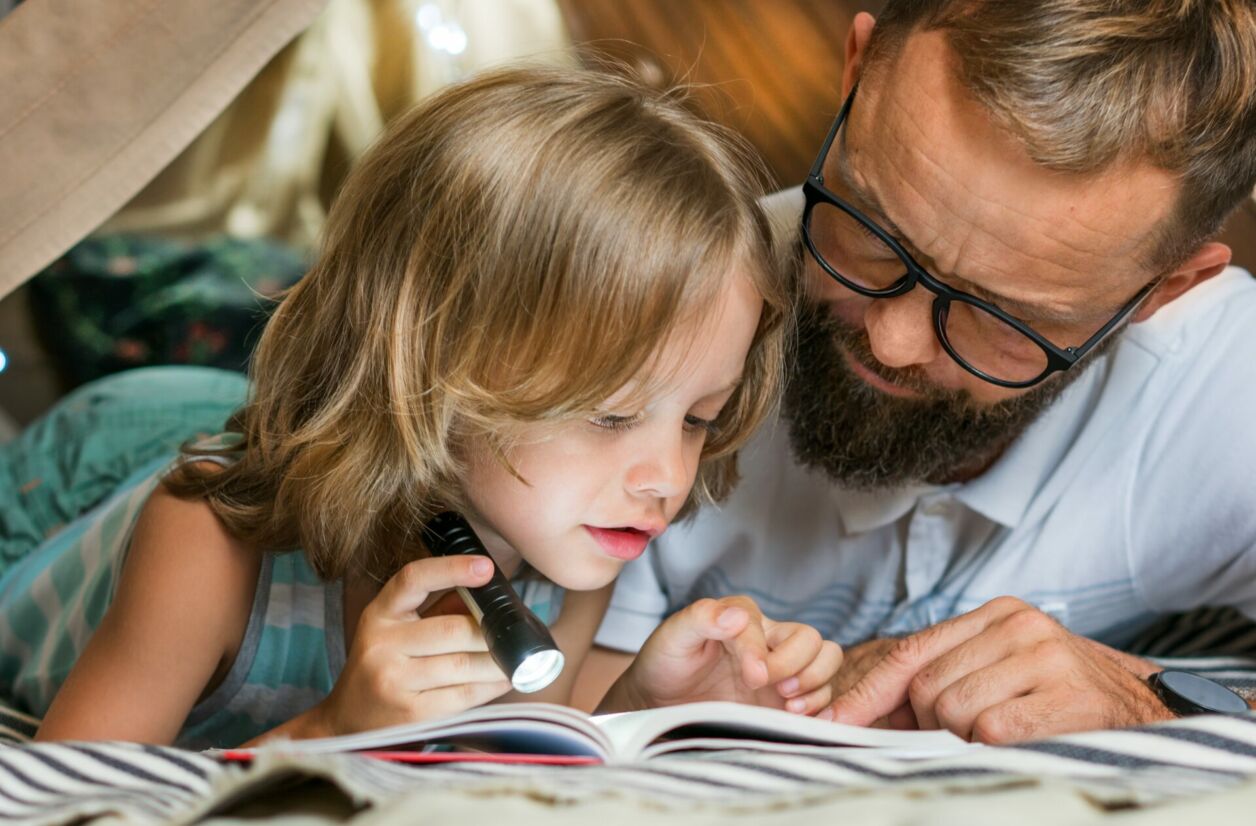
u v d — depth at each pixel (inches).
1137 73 35.9
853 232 41.4
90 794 23.4
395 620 36.2
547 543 39.3
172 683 41.1
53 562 55.2
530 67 43.3
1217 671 50.2
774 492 54.3
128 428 66.6
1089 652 40.1
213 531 42.3
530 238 38.2
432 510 41.5
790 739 31.3
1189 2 36.7
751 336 40.4
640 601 55.7
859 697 39.9
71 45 44.0
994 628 39.6
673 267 37.6
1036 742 25.3
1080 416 52.2
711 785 23.6
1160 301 45.4
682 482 38.5
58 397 86.8
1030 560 53.2
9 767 24.6
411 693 35.1
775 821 18.0
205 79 45.5
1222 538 52.4
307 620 44.8
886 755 28.5
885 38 40.1
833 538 54.9
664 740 33.1
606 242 37.6
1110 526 53.2
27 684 52.1
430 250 39.8
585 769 24.6
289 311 44.0
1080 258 38.3
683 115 43.3
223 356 86.4
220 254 90.1
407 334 39.9
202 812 19.9
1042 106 35.5
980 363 42.4
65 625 51.5
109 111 45.0
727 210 39.5
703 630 39.6
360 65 94.7
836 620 57.6
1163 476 52.3
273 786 22.2
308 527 40.8
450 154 40.1
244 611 43.6
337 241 42.8
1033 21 35.7
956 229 38.2
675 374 37.9
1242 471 51.0
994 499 51.4
